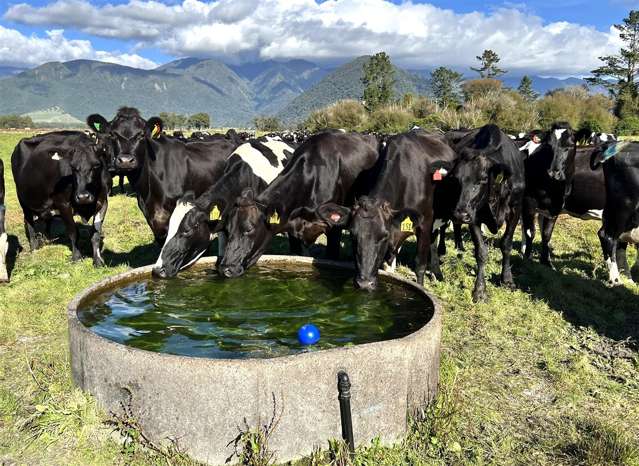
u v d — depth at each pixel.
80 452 4.16
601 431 4.37
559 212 8.88
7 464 4.07
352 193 7.88
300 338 4.62
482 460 4.10
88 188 8.13
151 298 5.73
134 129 7.32
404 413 4.28
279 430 3.90
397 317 5.19
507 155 7.45
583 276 8.41
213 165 8.45
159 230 8.03
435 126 38.97
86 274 8.20
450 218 7.73
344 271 6.50
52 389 4.84
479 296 7.32
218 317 5.23
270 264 6.75
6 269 8.18
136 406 4.05
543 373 5.47
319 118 45.81
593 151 8.87
